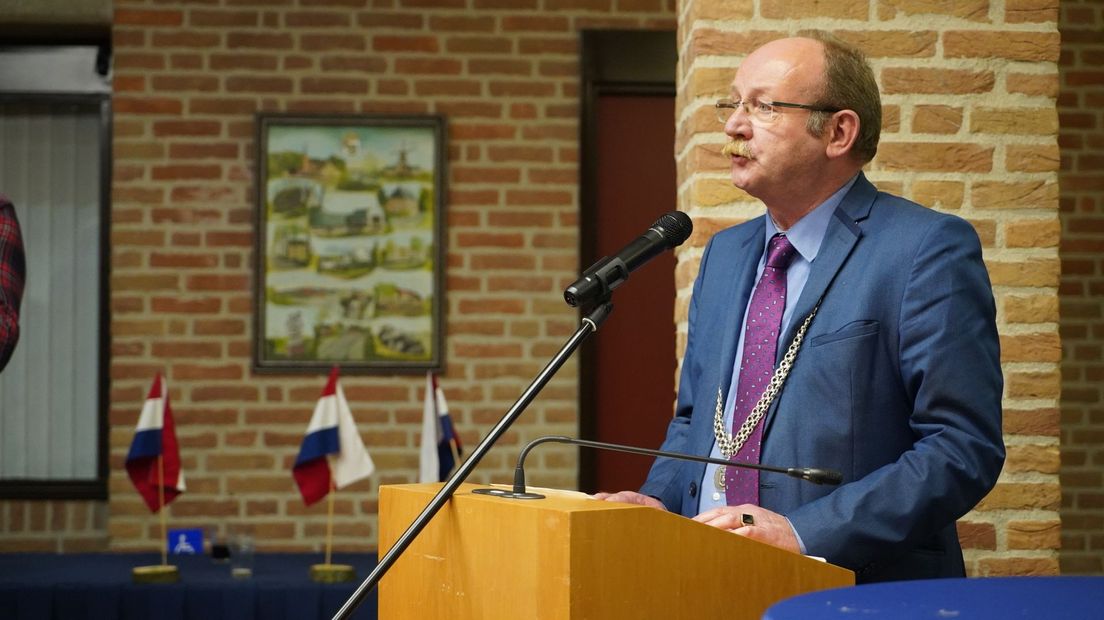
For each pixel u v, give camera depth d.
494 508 1.78
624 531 1.69
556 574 1.65
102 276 6.70
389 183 6.39
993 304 2.36
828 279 2.39
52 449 6.76
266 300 6.35
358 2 6.44
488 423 6.40
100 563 4.89
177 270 6.38
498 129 6.47
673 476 2.66
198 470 6.32
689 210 3.50
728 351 2.52
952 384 2.24
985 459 2.22
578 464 6.38
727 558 1.79
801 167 2.41
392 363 6.38
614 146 6.56
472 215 6.45
